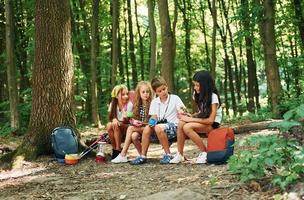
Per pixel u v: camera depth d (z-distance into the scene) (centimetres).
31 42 1119
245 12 939
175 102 512
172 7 1656
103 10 1380
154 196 342
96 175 466
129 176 445
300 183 309
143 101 527
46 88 577
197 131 475
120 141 545
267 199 307
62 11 582
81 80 1236
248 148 530
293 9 1124
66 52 589
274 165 347
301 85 1022
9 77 947
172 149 612
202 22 1638
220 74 1961
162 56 873
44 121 575
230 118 1030
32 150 561
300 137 362
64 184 437
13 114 945
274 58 896
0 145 743
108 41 1451
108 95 1355
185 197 333
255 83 1408
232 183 348
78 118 1211
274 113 881
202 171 424
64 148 543
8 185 451
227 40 1750
